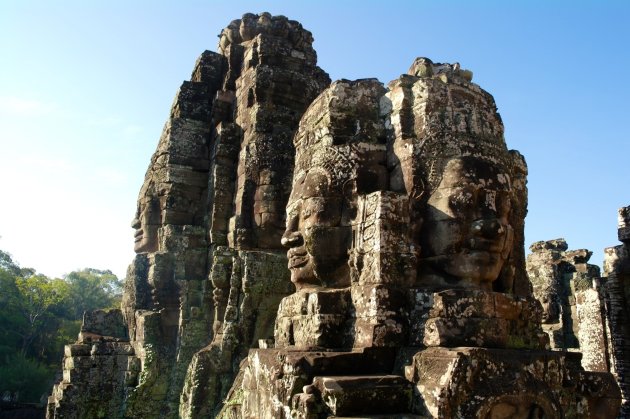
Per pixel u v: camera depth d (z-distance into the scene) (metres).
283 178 12.27
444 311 5.45
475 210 5.99
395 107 6.77
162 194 14.14
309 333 6.18
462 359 4.87
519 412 5.05
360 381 5.04
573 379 5.84
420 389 5.00
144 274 13.76
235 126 13.58
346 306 6.16
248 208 12.13
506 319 5.73
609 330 12.04
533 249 20.56
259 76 12.88
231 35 15.90
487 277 5.86
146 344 12.45
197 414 10.55
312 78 13.52
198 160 14.46
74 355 12.95
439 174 6.21
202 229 13.66
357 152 6.64
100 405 12.62
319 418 4.93
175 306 13.00
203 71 15.52
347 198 6.50
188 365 12.02
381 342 5.55
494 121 6.67
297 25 14.77
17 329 39.28
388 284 5.76
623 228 11.50
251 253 11.47
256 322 11.21
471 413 4.76
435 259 5.98
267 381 5.99
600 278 12.68
